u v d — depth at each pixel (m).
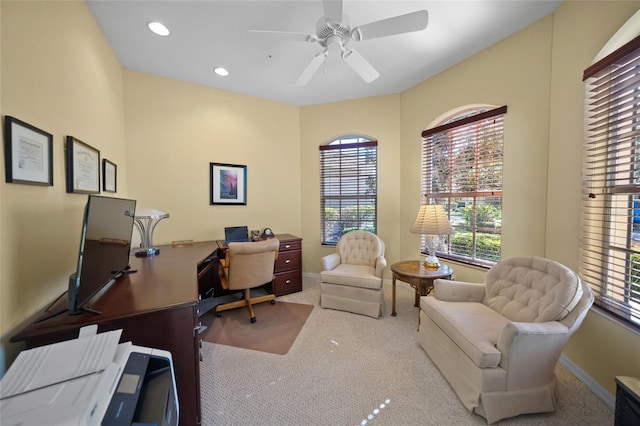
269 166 3.74
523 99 2.18
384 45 2.37
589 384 1.62
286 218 3.92
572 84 1.81
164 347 1.17
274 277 3.24
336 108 3.79
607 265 1.60
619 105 1.50
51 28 1.36
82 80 1.73
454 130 2.86
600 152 1.64
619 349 1.45
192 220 3.17
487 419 1.36
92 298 1.25
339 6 1.55
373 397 1.58
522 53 2.16
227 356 2.00
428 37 2.26
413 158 3.33
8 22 1.05
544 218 2.07
